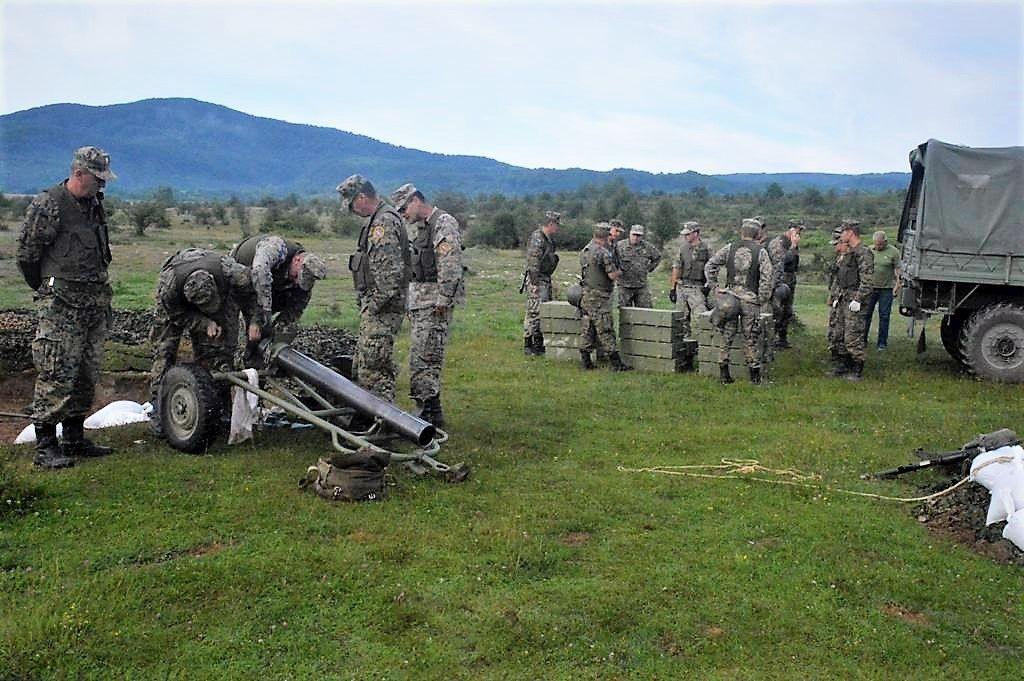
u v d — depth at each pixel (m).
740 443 7.30
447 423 7.75
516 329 14.55
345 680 3.54
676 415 8.41
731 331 9.94
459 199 85.25
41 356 5.93
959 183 10.20
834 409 8.73
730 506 5.67
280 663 3.64
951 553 4.97
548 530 5.14
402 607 4.10
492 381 9.95
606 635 3.94
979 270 10.17
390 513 5.27
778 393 9.45
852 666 3.76
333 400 6.78
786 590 4.43
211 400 6.24
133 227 45.25
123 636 3.75
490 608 4.12
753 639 3.96
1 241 28.91
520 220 44.41
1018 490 5.12
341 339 10.18
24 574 4.30
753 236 9.82
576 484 6.02
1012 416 8.48
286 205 75.19
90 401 6.24
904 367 11.33
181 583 4.21
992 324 10.22
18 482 5.21
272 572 4.39
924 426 8.02
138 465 6.02
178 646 3.72
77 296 6.01
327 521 5.09
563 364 11.09
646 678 3.63
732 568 4.68
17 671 3.48
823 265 29.59
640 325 10.74
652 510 5.57
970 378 10.49
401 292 6.70
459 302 7.44
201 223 56.78
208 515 5.13
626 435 7.51
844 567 4.72
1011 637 4.04
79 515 5.08
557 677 3.61
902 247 12.59
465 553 4.74
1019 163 9.97
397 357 11.20
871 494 5.98
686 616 4.12
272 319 7.02
